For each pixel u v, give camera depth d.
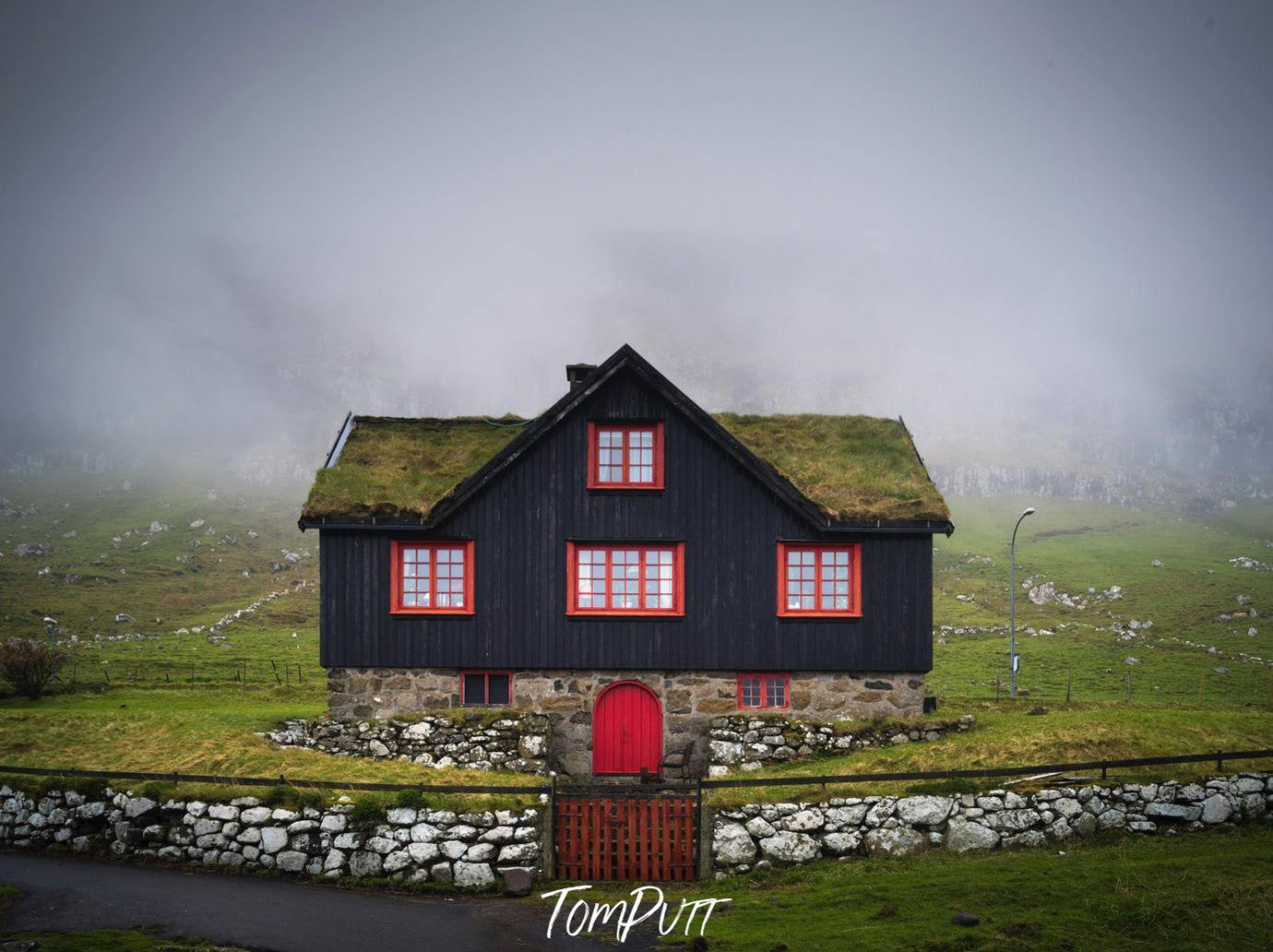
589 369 32.56
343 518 29.50
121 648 71.50
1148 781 21.84
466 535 29.84
